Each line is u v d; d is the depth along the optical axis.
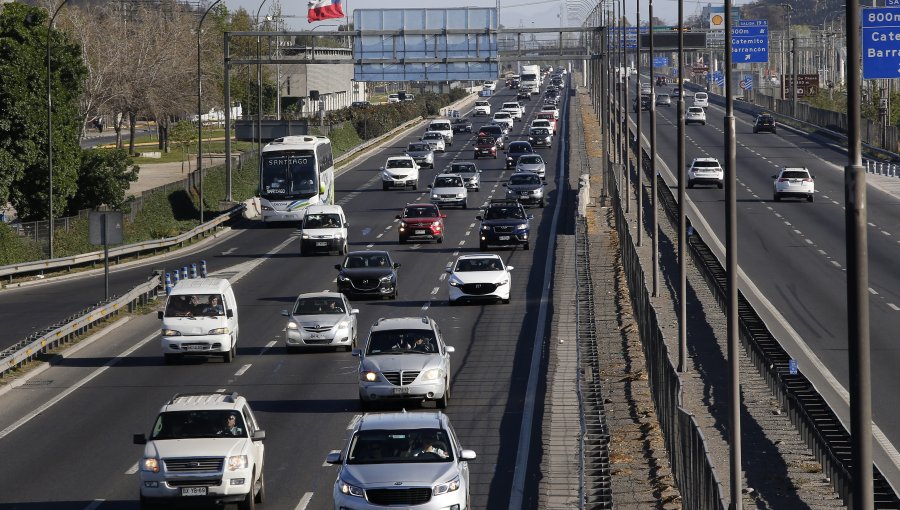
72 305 119.75
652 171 116.19
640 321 93.38
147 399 78.38
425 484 46.25
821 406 67.50
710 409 74.00
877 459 61.81
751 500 56.22
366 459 48.06
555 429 67.12
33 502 53.81
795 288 117.56
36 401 78.69
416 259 149.12
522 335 99.12
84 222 172.00
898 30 162.38
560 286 125.62
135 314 117.12
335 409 74.12
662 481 56.50
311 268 144.25
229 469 50.31
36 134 165.75
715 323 103.19
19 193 168.38
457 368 86.25
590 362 85.31
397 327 75.88
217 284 94.12
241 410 53.16
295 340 94.12
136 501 53.88
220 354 91.19
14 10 169.00
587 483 55.50
